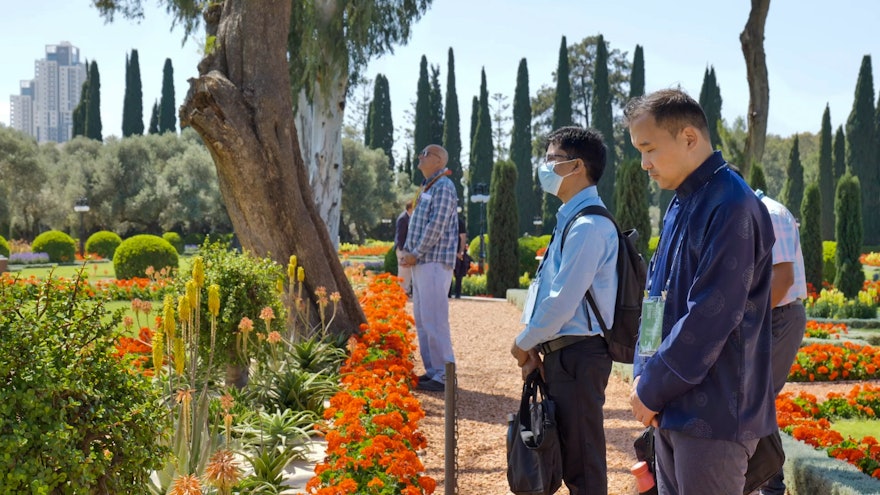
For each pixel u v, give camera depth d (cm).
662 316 245
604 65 5084
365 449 351
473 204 5316
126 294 1483
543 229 5122
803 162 7075
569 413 346
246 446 463
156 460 295
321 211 1667
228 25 749
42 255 3503
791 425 530
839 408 674
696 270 235
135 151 4762
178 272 607
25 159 4269
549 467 334
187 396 367
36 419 263
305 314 758
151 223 4966
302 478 428
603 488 344
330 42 1315
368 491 336
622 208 1791
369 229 5528
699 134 242
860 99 4866
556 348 349
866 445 481
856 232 1931
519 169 5294
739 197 232
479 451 521
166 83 6272
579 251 340
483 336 1139
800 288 405
